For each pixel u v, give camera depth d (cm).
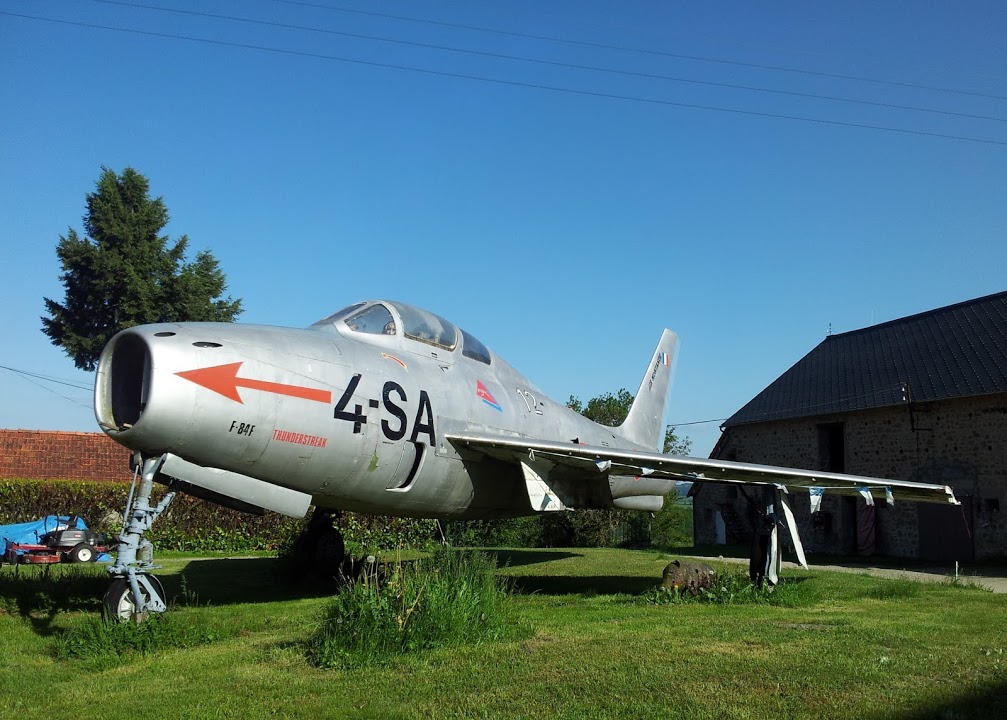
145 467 828
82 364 4206
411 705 512
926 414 2370
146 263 4225
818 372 3116
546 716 488
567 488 1266
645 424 1862
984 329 2552
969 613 929
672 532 3011
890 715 484
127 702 530
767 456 3083
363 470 984
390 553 2066
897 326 3080
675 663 611
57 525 1744
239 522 2158
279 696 538
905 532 2431
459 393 1145
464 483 1150
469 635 699
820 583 1331
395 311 1125
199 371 824
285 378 896
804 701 512
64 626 806
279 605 996
